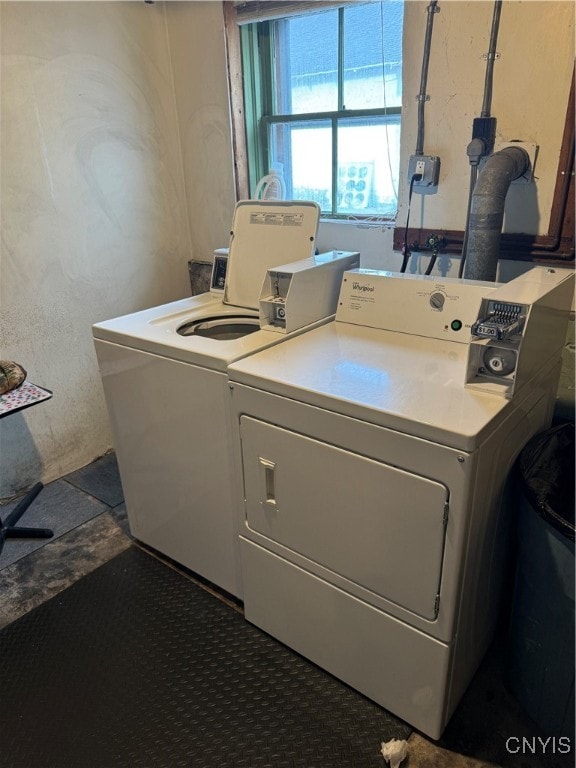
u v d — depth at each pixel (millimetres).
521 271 1854
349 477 1264
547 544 1228
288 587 1553
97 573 2006
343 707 1481
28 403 1885
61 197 2295
